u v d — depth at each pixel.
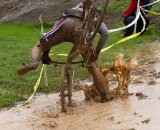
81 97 21.47
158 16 41.91
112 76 24.83
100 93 20.33
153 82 22.67
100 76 20.11
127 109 18.92
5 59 31.12
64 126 17.72
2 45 37.22
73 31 19.23
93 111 19.17
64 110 19.41
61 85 19.31
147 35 38.28
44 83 24.34
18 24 50.34
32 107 20.73
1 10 55.47
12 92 22.94
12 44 37.72
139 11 35.75
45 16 50.78
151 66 26.58
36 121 18.70
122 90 20.80
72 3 53.53
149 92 21.08
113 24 43.62
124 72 20.77
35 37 41.66
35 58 19.42
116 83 23.39
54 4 54.06
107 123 17.56
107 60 29.19
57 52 32.62
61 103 19.48
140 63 27.70
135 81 23.20
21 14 53.38
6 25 50.09
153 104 19.23
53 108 20.23
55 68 27.56
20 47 36.00
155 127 16.62
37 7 54.12
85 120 18.16
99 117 18.33
